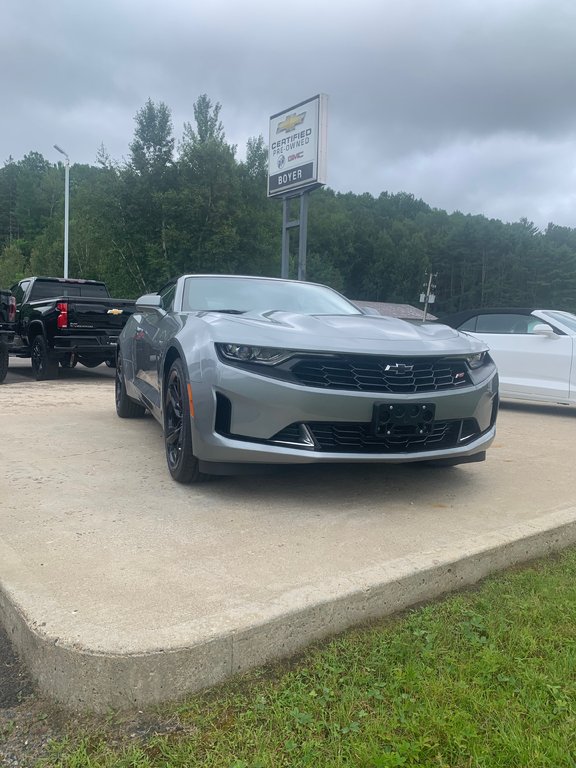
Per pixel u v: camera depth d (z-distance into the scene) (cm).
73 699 175
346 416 302
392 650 199
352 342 315
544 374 739
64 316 914
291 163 1581
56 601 204
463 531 287
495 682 184
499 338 783
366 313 459
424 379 322
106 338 955
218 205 3553
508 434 595
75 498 326
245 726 165
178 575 229
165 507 314
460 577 252
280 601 207
